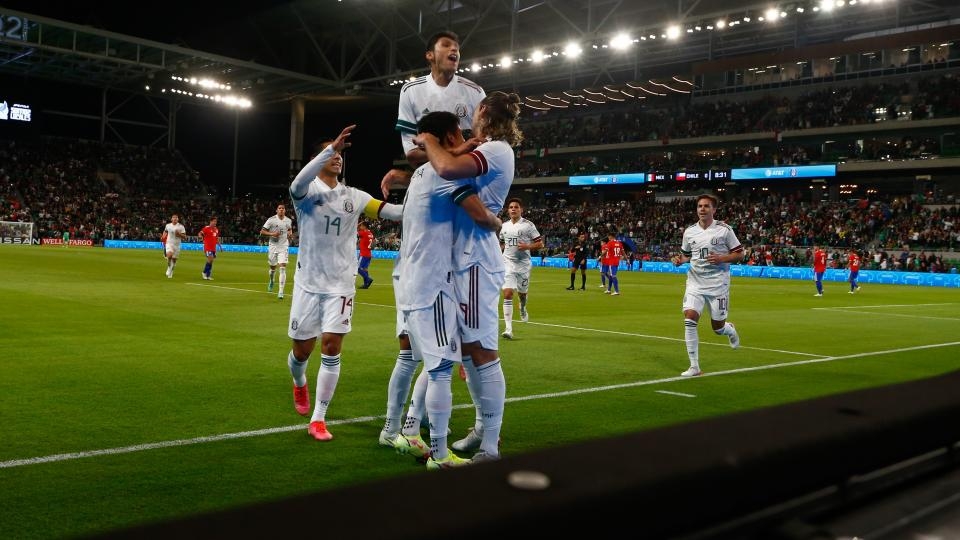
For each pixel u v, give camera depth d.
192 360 7.65
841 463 1.10
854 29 48.53
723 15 38.56
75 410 5.29
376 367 7.70
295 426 5.08
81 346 8.32
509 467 0.86
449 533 0.67
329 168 5.01
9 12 40.50
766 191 52.62
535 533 0.73
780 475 1.00
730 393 6.78
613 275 21.09
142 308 12.63
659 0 45.06
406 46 54.78
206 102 62.00
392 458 4.38
